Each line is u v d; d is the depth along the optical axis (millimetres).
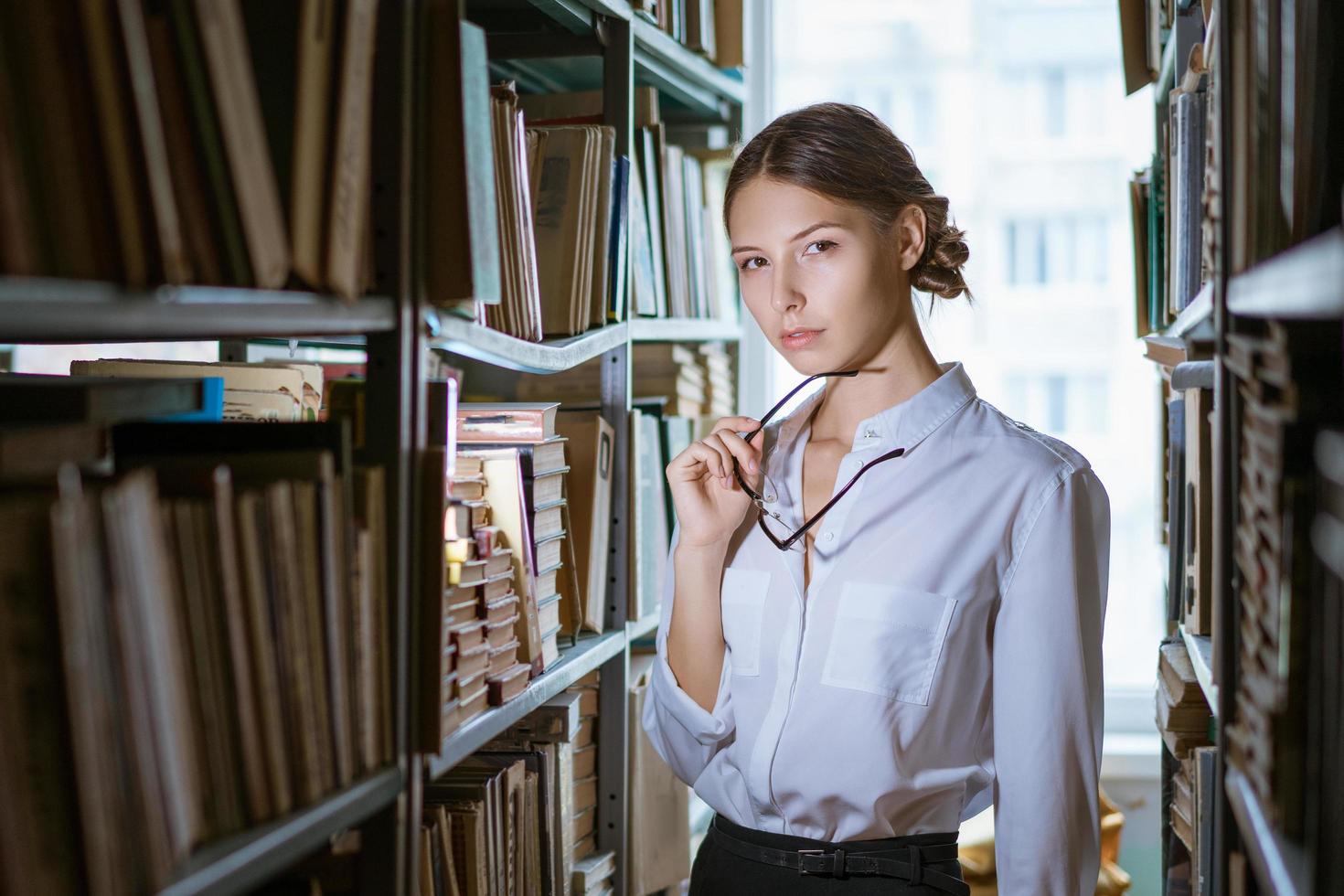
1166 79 2068
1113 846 2715
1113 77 3254
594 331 1857
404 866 1087
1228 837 1190
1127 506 3289
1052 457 1397
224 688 847
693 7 2400
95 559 696
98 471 867
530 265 1540
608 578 2023
